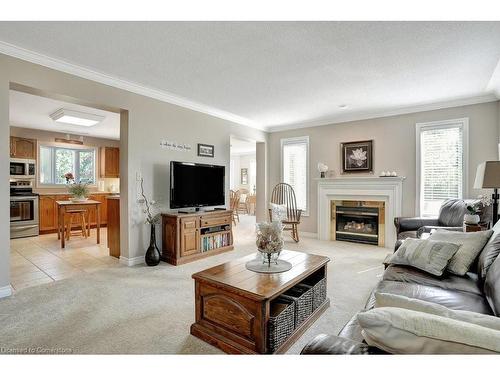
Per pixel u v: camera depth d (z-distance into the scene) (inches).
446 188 170.7
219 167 181.6
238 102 171.6
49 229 239.8
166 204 159.9
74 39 96.0
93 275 127.7
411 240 92.2
